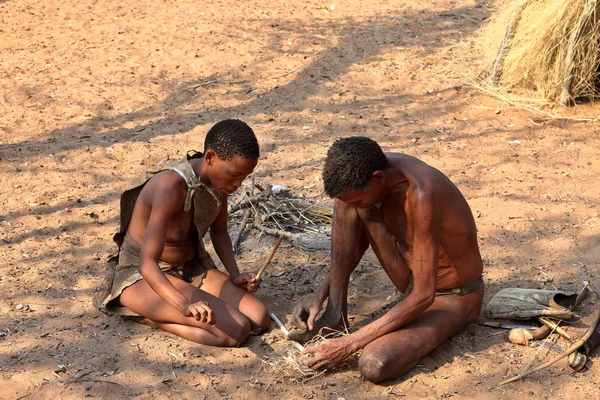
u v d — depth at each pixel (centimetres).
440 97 856
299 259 558
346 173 393
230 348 450
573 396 412
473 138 766
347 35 1038
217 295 472
